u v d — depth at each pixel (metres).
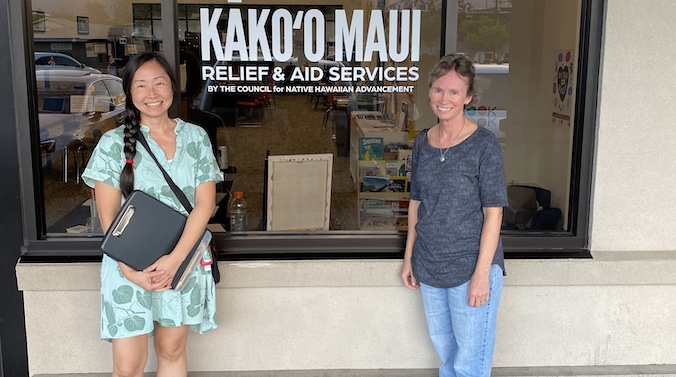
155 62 2.53
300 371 3.31
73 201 3.21
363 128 3.38
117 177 2.53
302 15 3.29
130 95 2.52
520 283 3.22
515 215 3.43
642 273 3.22
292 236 3.27
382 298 3.25
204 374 3.28
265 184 3.37
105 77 3.23
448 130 2.65
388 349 3.31
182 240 2.55
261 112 3.33
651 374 3.30
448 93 2.56
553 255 3.25
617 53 3.11
